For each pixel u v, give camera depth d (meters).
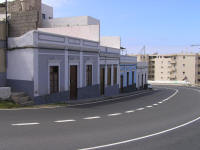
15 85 15.88
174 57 96.38
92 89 22.27
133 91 37.69
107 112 13.41
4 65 16.20
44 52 15.64
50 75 16.39
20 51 15.38
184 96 28.50
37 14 18.98
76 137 7.69
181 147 7.21
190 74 92.69
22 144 6.67
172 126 10.34
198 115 13.95
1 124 8.96
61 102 16.64
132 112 13.96
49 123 9.52
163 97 26.31
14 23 19.38
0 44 15.91
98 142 7.26
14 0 29.64
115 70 29.22
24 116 10.70
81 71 20.25
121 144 7.19
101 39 31.88
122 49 39.00
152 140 7.87
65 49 17.83
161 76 99.69
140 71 42.66
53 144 6.81
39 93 15.23
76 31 23.23
